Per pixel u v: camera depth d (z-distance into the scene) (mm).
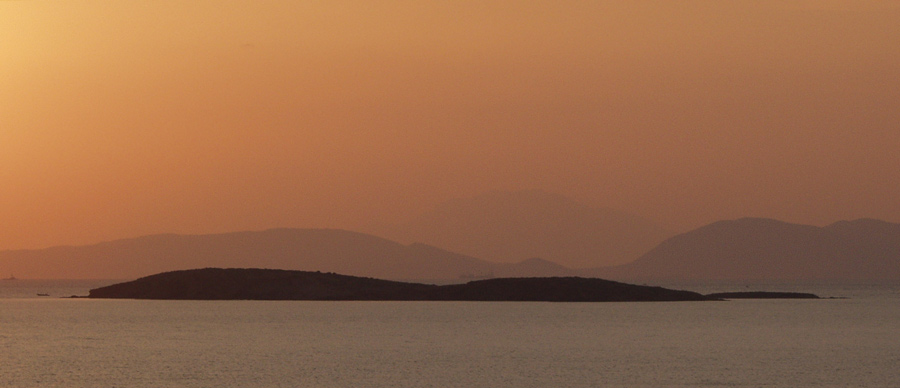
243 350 147875
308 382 113750
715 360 134000
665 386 110438
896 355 140375
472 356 139375
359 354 142000
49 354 142500
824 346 154125
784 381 113875
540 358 136750
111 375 119125
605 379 115750
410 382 113875
